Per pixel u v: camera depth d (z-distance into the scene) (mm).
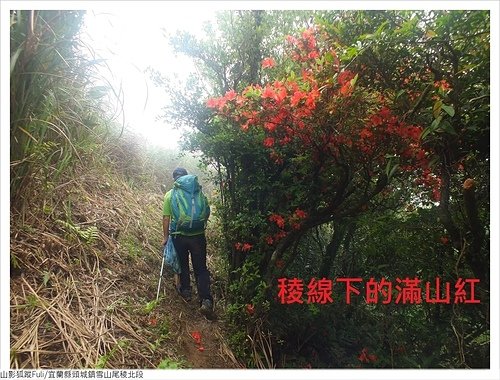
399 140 2518
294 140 2797
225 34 3244
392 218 3211
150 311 2879
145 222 3939
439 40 2166
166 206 3348
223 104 2615
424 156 2664
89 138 3246
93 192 3652
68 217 2916
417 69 2393
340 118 2408
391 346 3020
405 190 3496
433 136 2428
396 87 2471
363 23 2402
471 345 2773
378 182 2783
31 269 2424
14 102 2125
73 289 2533
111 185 3998
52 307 2305
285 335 3238
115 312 2650
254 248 3211
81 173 3564
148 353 2521
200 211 3256
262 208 3217
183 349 2791
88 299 2576
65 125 2527
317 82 2375
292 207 3105
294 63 2975
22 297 2250
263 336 3012
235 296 3150
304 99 2324
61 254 2676
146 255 3494
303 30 2602
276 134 2828
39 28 2152
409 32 2146
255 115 2537
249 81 3318
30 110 2252
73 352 2168
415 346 3045
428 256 2936
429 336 2961
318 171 2908
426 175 2883
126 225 3609
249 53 3254
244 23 3207
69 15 2340
